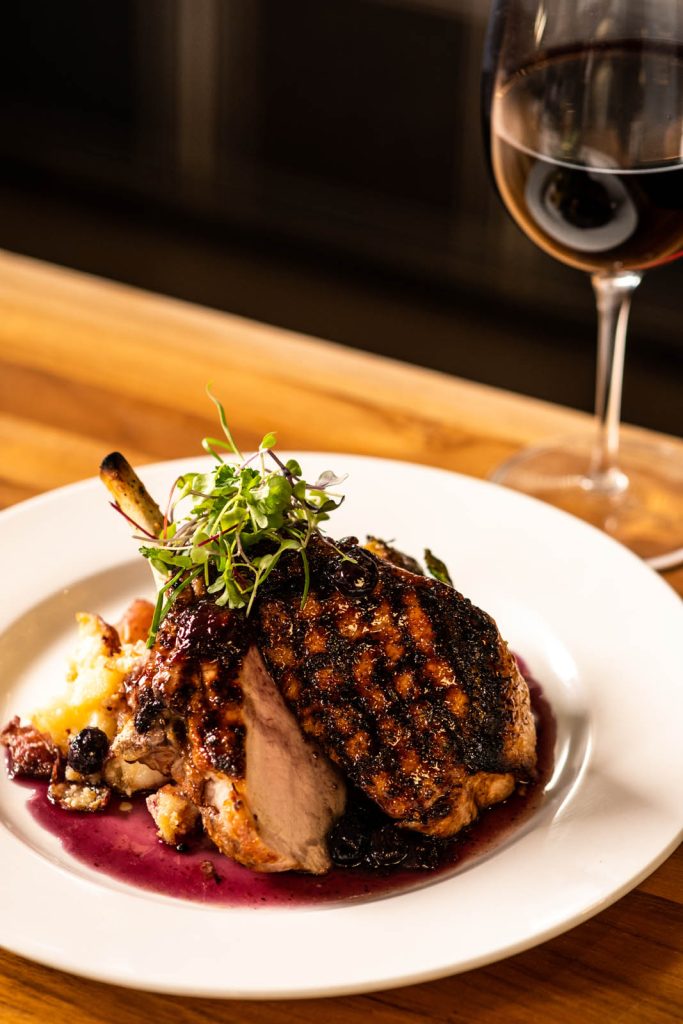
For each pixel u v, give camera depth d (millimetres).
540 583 756
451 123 1545
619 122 731
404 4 1476
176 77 1644
